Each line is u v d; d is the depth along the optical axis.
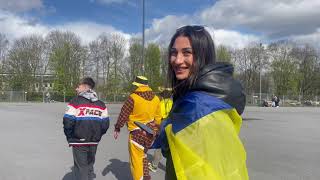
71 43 75.94
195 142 1.63
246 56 88.62
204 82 1.72
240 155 1.66
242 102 1.78
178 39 1.87
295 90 86.06
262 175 8.95
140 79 7.04
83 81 6.84
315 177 8.83
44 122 22.33
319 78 89.00
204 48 1.85
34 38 78.44
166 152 1.85
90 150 6.77
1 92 68.44
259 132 19.12
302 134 18.44
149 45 56.53
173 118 1.75
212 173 1.58
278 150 12.94
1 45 76.31
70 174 8.83
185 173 1.61
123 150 12.34
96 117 6.70
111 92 69.81
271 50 88.31
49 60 76.94
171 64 1.91
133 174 7.00
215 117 1.65
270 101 70.88
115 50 75.19
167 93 2.16
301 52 88.81
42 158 10.74
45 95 69.38
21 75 76.38
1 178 8.40
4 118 25.25
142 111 6.89
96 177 8.55
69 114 6.57
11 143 13.57
